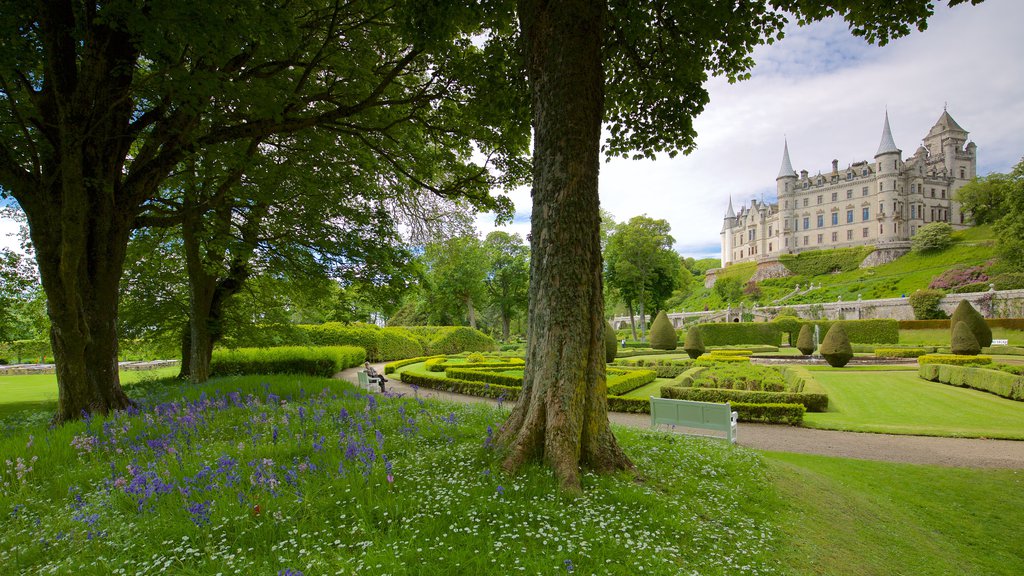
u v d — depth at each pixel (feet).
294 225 39.70
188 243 41.22
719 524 12.23
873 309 168.66
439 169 39.27
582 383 14.67
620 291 172.65
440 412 24.63
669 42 26.53
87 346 25.46
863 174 288.10
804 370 58.03
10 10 20.25
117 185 27.50
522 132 29.78
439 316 170.09
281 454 15.39
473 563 8.90
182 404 24.89
